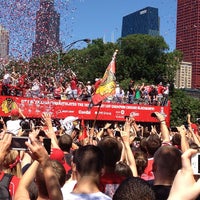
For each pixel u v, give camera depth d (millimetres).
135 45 74812
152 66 74250
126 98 33969
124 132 6648
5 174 5051
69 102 29516
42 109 28344
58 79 40250
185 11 155750
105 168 5363
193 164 2908
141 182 3398
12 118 10969
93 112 30453
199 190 2461
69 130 14258
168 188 4344
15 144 3750
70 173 6406
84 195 4375
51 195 3469
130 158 6324
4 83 27922
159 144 7312
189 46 166375
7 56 37281
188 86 173000
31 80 37531
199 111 72688
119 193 3340
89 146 4637
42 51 41531
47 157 3520
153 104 34531
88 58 78750
